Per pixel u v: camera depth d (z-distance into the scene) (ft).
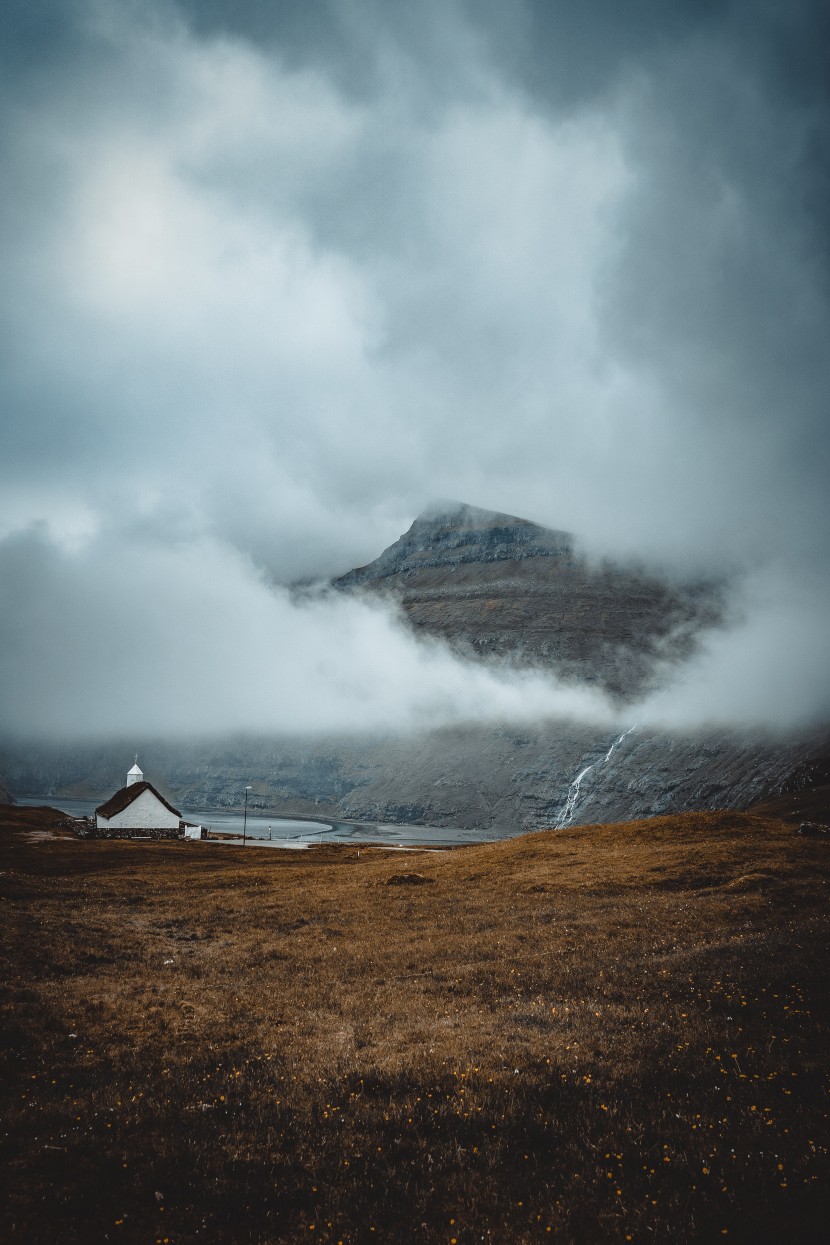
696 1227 36.27
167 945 119.85
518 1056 59.06
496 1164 43.16
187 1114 50.29
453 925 132.46
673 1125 46.37
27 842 351.67
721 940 101.81
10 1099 51.72
